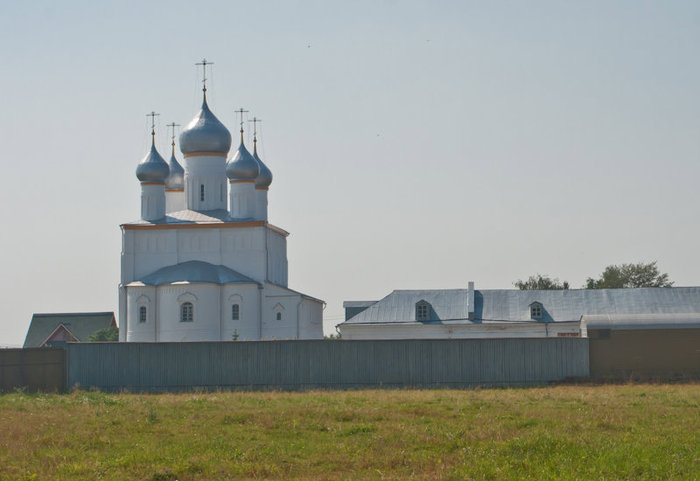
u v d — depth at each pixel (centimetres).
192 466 2680
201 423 3581
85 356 5931
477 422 3497
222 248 10038
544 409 3922
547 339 5997
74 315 13875
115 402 4481
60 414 3912
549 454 2803
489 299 9044
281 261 10906
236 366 5916
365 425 3406
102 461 2809
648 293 8719
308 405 4209
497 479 2502
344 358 5897
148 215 10325
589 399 4416
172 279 9631
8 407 4275
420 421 3581
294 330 9856
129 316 9650
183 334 9488
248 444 3075
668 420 3512
